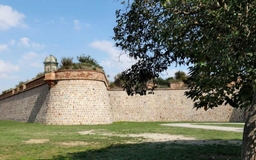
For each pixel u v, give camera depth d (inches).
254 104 211.2
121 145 503.8
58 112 1187.9
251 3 191.0
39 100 1387.8
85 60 1494.8
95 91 1233.4
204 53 217.0
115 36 303.6
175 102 1587.1
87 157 390.9
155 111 1592.0
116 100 1609.3
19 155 409.7
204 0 216.8
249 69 208.1
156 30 254.8
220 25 205.5
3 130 892.6
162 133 737.0
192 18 237.5
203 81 245.1
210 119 1509.6
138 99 1610.5
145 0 260.8
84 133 758.5
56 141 571.5
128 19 289.4
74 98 1191.6
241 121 1439.5
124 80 339.3
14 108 1793.8
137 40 291.3
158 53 312.7
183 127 948.0
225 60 197.5
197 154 406.3
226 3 205.8
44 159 377.4
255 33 197.0
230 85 261.0
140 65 327.9
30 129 925.2
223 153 411.5
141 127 978.1
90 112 1200.2
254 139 206.7
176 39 247.1
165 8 238.2
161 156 392.5
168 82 1683.1
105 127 994.1
